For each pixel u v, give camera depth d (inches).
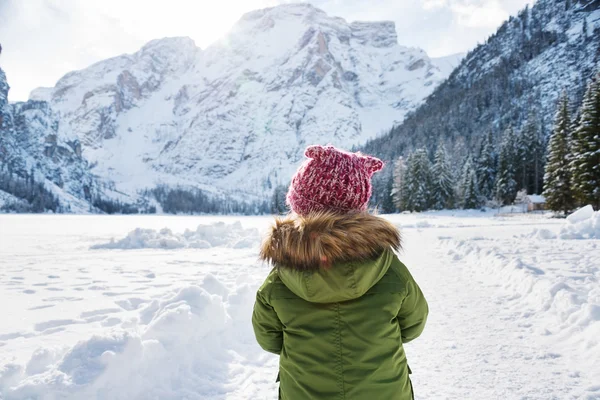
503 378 117.5
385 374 50.1
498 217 1631.4
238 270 312.3
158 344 118.7
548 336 151.0
